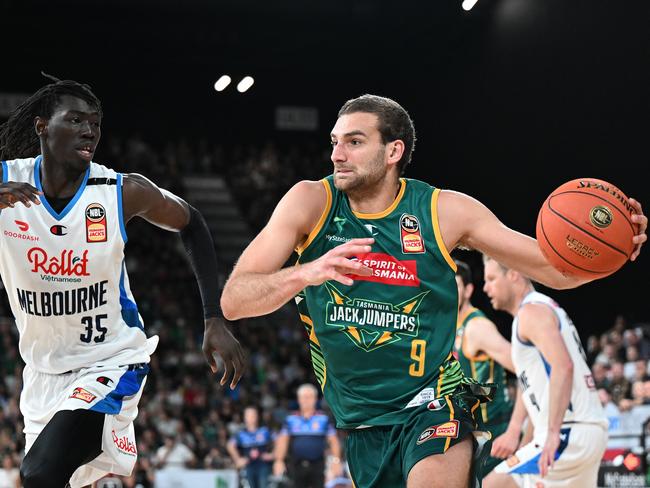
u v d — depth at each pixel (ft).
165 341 60.08
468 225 10.01
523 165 50.75
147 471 39.29
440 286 9.84
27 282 10.68
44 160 10.81
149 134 84.07
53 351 10.98
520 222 51.26
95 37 77.10
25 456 10.12
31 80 78.84
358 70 80.07
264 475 37.50
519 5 50.52
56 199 10.78
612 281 47.88
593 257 9.52
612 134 43.75
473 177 55.72
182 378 55.26
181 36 77.00
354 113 9.85
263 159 86.17
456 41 57.31
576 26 45.73
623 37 42.55
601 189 9.73
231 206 84.12
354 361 9.83
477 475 9.51
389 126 9.82
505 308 15.93
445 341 9.87
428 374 9.80
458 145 57.36
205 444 44.78
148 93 82.53
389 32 66.85
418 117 62.54
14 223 10.54
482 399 10.05
